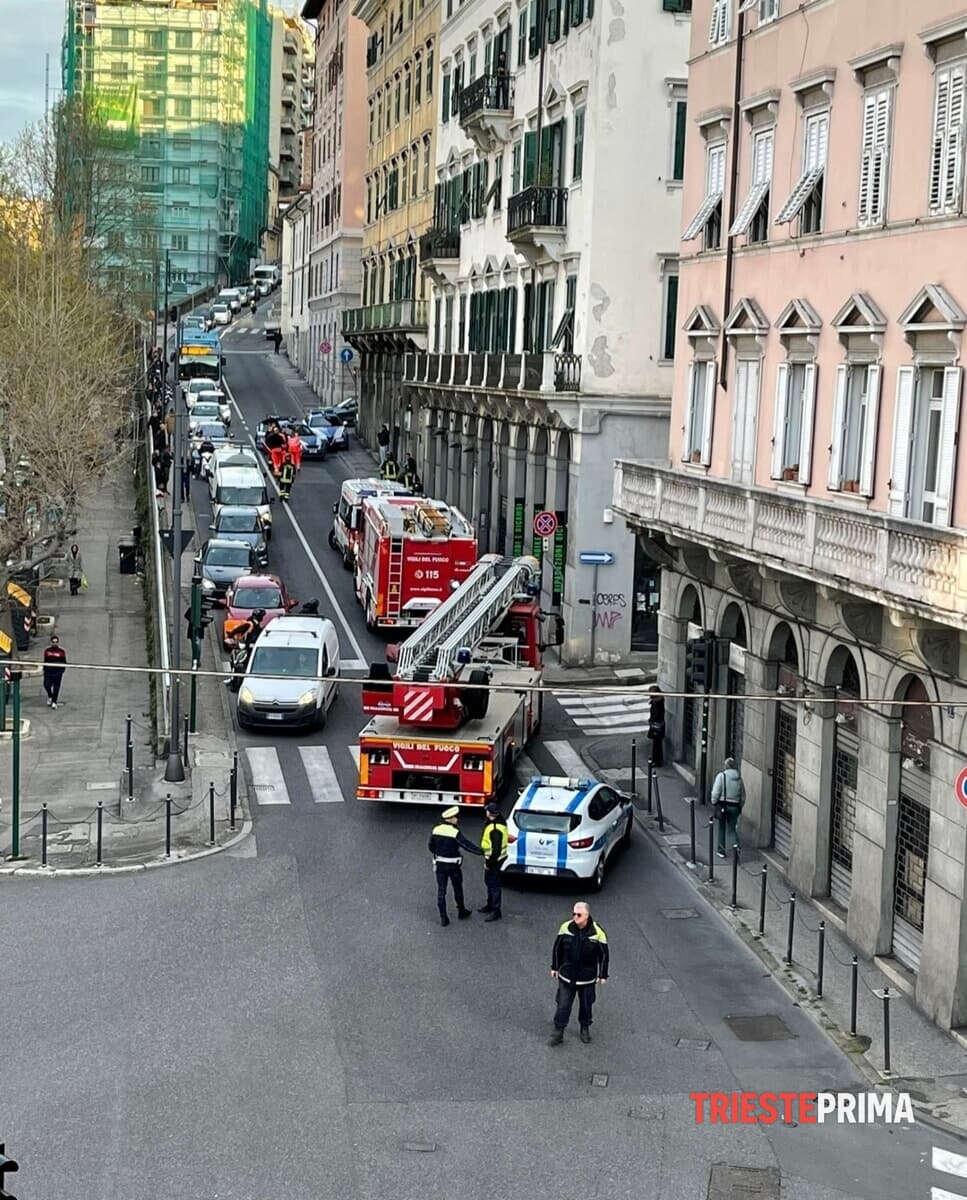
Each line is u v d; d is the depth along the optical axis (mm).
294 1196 15141
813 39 25188
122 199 86375
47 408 40781
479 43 55500
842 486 23875
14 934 22391
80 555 54438
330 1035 19062
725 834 26969
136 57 140625
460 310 58281
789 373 26094
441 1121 16875
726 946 22703
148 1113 16844
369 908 23875
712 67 29953
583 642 41750
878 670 22219
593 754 33781
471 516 56031
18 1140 16125
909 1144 16766
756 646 27438
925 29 21172
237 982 20688
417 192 69625
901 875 21984
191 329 113312
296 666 35469
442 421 61812
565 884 25250
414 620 43000
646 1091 17812
